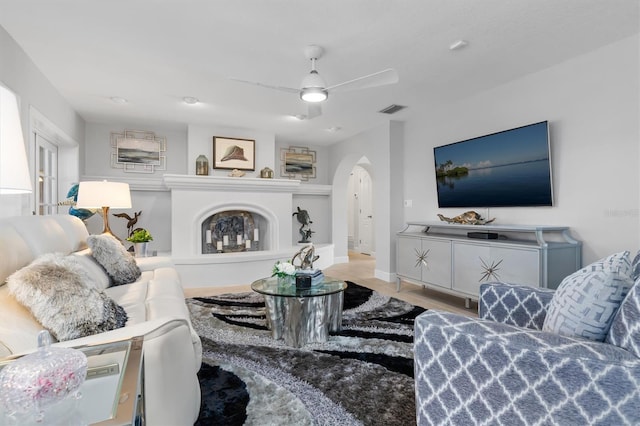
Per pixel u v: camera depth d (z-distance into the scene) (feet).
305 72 10.29
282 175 20.68
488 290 5.75
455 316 4.00
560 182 9.76
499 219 11.60
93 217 16.29
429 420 3.84
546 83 10.07
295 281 8.45
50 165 13.25
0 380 2.28
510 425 3.24
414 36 8.21
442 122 13.62
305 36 8.21
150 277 8.73
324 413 5.24
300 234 21.35
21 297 3.79
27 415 2.30
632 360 2.82
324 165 21.97
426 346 3.85
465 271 10.90
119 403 2.49
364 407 5.41
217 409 5.31
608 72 8.70
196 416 4.47
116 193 9.96
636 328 2.99
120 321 4.60
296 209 21.29
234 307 11.03
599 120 8.88
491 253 10.05
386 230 15.75
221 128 17.13
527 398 3.15
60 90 11.87
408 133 15.43
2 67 7.86
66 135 12.93
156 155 17.43
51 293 3.89
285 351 7.52
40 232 5.71
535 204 10.22
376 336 8.41
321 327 8.02
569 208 9.57
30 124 9.41
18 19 7.48
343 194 21.76
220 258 14.79
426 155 14.46
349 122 16.01
